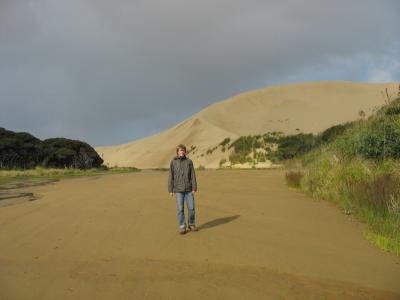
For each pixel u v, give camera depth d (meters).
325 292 5.59
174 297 5.43
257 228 9.62
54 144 57.66
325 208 12.16
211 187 19.75
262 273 6.38
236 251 7.65
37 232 9.53
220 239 8.59
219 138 82.38
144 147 104.38
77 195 17.02
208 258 7.23
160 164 86.38
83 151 58.69
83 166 57.09
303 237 8.67
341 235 8.82
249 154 58.84
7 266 6.89
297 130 93.12
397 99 19.34
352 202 11.73
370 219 9.73
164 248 7.94
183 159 9.42
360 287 5.79
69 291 5.70
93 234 9.20
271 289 5.70
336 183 13.84
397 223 8.55
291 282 5.97
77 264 6.95
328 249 7.72
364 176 12.92
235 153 62.34
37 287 5.86
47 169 45.03
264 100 116.44
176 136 99.50
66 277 6.27
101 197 15.99
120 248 7.98
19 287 5.87
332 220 10.39
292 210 11.99
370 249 7.71
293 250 7.68
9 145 48.47
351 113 100.06
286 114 105.25
